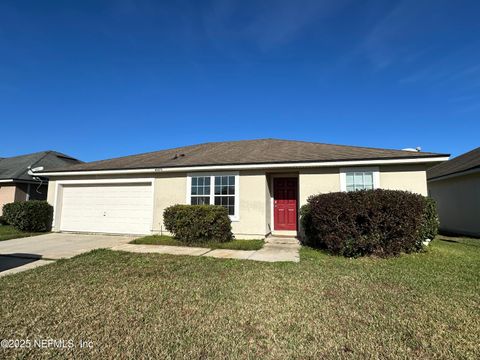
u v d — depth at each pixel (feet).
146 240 30.55
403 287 14.66
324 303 12.42
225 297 13.17
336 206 22.71
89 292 13.87
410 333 9.68
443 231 45.42
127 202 37.11
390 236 22.48
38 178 50.44
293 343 9.03
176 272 17.66
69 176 39.78
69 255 23.21
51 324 10.39
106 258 21.76
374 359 8.14
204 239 28.99
